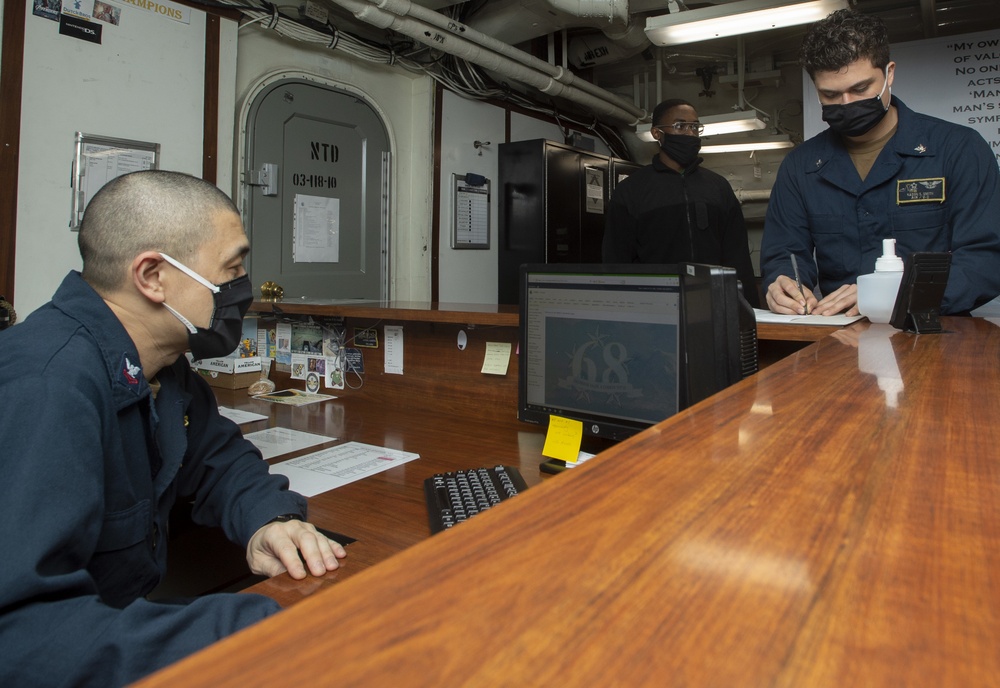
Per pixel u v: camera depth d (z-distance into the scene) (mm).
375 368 1862
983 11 3666
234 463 1080
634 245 2873
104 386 765
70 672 578
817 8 2859
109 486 783
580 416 1229
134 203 845
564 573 224
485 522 273
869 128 1577
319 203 3443
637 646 181
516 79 4156
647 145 5867
